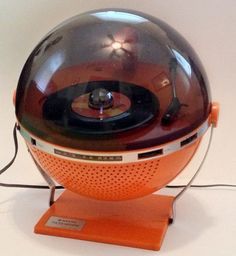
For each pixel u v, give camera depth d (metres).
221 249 0.66
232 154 0.91
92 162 0.60
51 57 0.68
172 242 0.68
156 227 0.69
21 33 0.92
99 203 0.75
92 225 0.70
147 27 0.69
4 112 0.96
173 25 0.88
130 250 0.66
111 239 0.67
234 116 0.92
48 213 0.73
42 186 0.82
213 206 0.76
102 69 0.65
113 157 0.59
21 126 0.66
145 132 0.59
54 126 0.61
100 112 0.61
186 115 0.63
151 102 0.62
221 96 0.91
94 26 0.68
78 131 0.59
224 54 0.89
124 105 0.62
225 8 0.85
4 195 0.80
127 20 0.69
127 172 0.61
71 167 0.62
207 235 0.69
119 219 0.71
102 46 0.66
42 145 0.62
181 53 0.68
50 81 0.66
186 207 0.76
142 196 0.70
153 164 0.61
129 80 0.65
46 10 0.90
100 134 0.59
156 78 0.64
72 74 0.66
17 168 0.88
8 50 0.94
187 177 0.86
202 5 0.86
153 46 0.67
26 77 0.69
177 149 0.61
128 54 0.66
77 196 0.77
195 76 0.66
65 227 0.70
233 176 0.86
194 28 0.88
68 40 0.68
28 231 0.71
